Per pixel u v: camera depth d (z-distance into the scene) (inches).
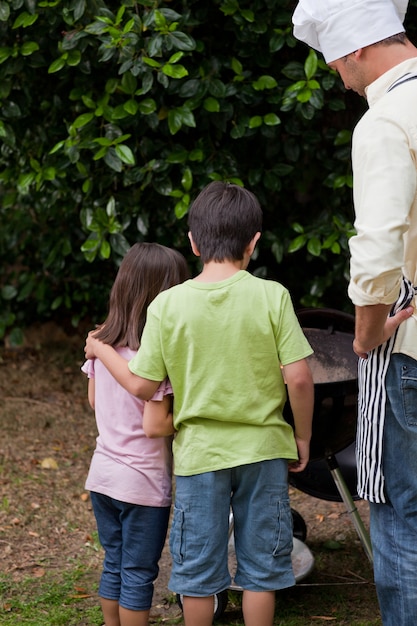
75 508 184.4
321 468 150.6
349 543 167.6
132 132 185.9
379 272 92.7
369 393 104.7
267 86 177.0
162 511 123.3
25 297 262.8
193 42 162.4
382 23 103.7
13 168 208.4
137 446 122.4
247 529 115.6
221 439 113.0
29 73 185.0
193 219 117.7
